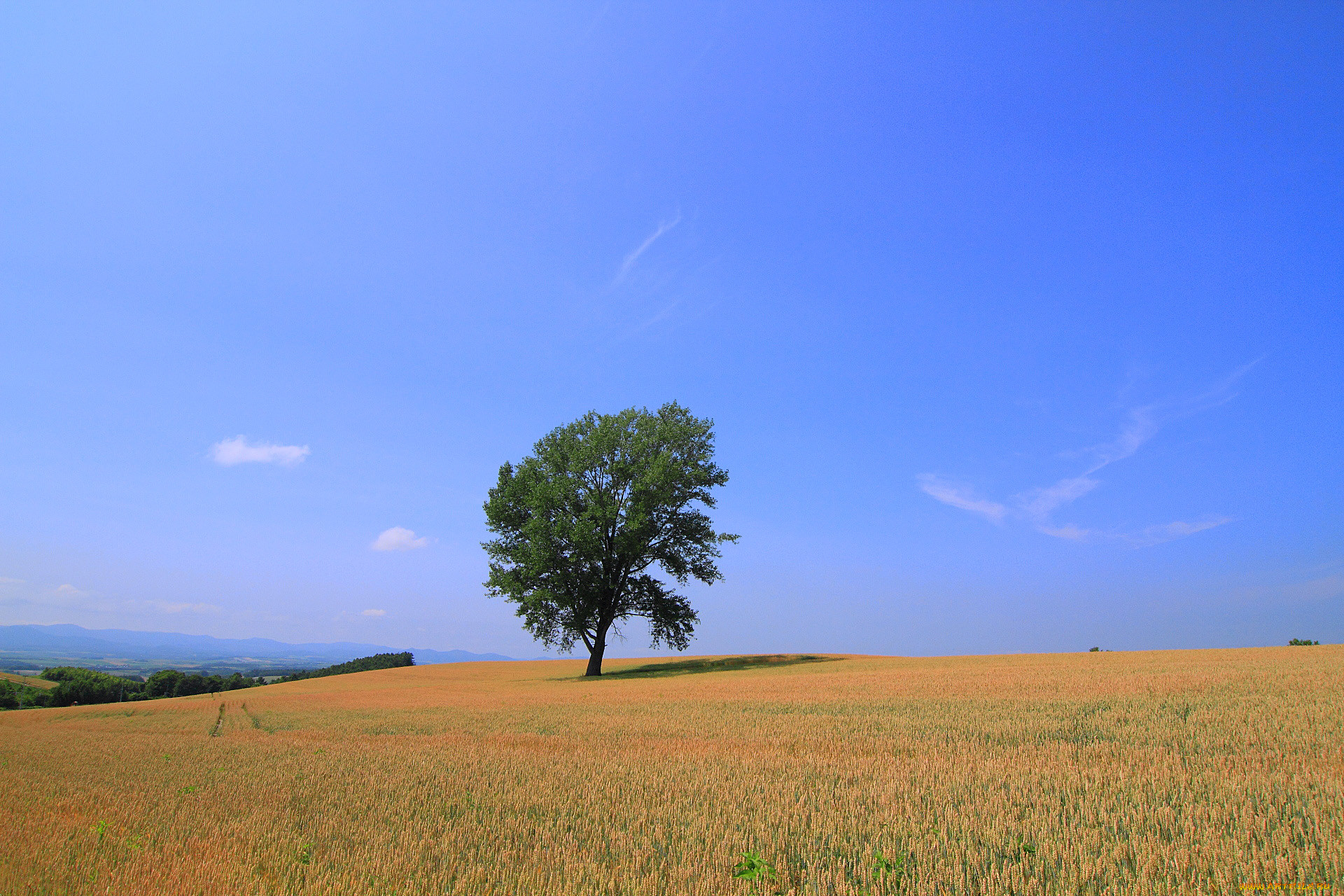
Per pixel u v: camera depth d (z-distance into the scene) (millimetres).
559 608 47531
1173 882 6137
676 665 58594
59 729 29781
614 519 48719
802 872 6754
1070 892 5992
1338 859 6352
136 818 10062
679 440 49812
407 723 23531
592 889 6543
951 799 9156
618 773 12141
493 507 50062
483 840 8336
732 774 11641
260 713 32531
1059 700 19641
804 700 23969
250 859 7828
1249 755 11094
